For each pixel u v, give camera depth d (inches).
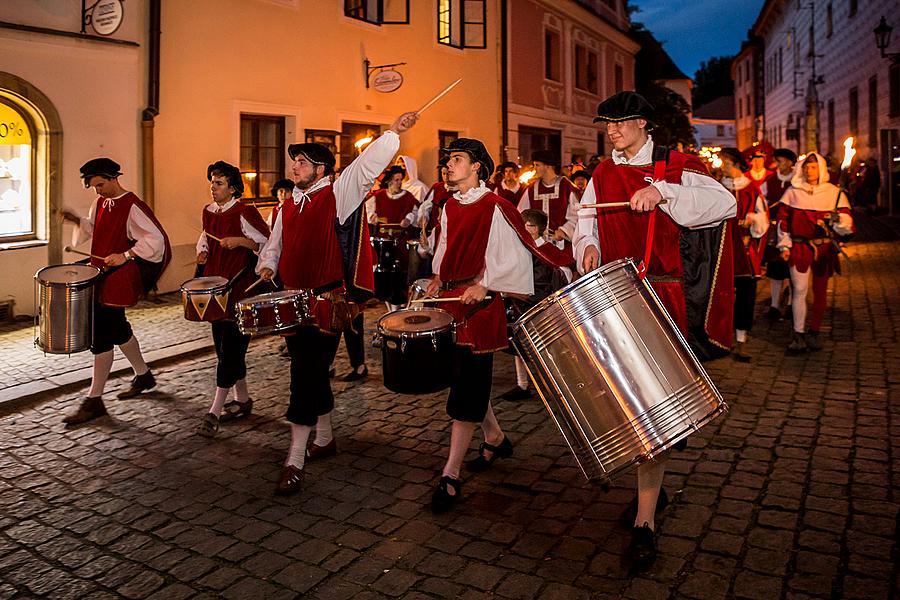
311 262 161.0
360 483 163.3
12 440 195.9
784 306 348.8
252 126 450.3
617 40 1023.0
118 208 211.5
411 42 577.6
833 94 1019.9
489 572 123.6
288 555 132.3
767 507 140.6
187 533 142.2
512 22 724.7
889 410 192.7
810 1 1162.0
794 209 257.8
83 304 201.3
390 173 306.5
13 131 343.0
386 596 118.0
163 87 392.2
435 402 219.6
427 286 158.6
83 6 355.3
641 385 107.9
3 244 339.9
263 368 263.7
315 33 480.1
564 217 288.8
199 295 191.5
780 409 197.9
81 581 125.9
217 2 415.5
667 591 115.0
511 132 732.7
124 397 229.3
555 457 173.6
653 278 128.5
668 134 1201.4
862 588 112.5
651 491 125.2
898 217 731.4
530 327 115.6
